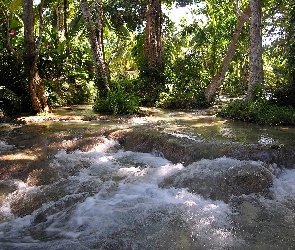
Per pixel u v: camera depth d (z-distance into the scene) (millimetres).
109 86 13695
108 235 4301
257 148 6387
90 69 15844
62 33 16312
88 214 4797
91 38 13109
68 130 8500
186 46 19203
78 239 4242
